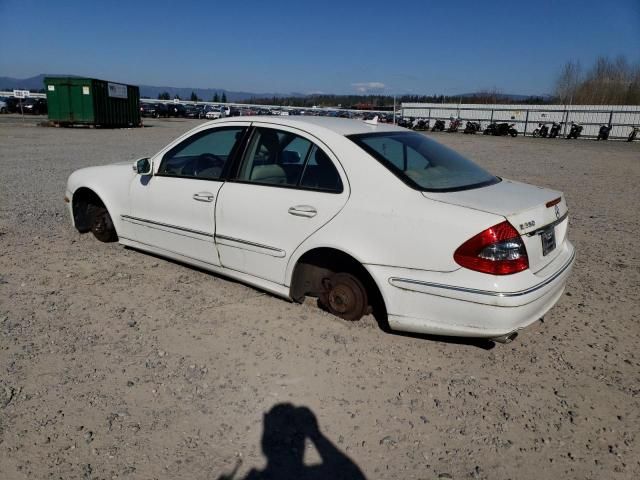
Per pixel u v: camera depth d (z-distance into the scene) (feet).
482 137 132.05
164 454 8.00
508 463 8.07
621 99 202.08
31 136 75.10
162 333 11.88
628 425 9.05
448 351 11.38
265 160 13.08
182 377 10.09
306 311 13.15
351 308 12.16
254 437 8.47
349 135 12.03
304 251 11.95
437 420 9.05
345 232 11.25
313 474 7.72
